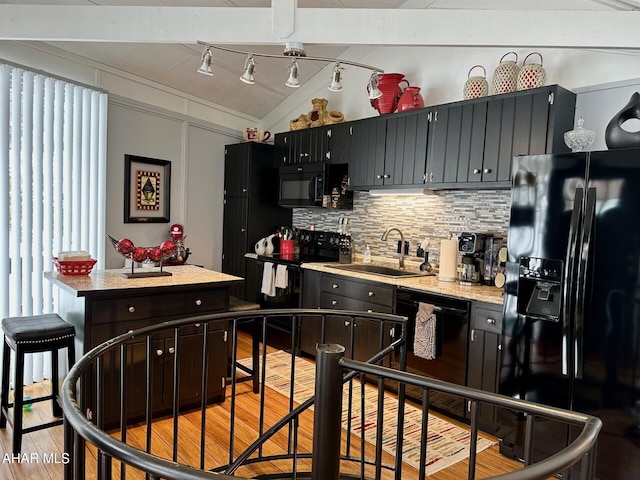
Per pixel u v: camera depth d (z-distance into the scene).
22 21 2.81
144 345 2.87
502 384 2.72
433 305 3.27
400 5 4.21
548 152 3.02
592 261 2.36
